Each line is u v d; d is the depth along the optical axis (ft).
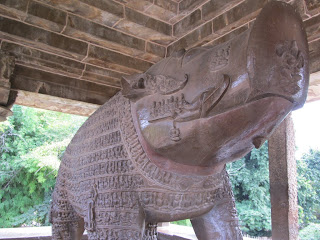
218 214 5.28
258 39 2.98
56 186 7.44
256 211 30.25
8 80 12.68
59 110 17.11
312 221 33.88
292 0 10.19
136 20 13.37
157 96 4.21
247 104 3.16
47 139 39.93
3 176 36.06
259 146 3.72
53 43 12.82
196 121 3.66
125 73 15.60
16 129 39.34
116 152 4.92
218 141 3.68
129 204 4.65
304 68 3.19
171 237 14.29
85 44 13.66
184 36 14.34
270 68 2.97
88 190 5.28
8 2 11.05
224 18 12.42
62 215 7.26
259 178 31.53
